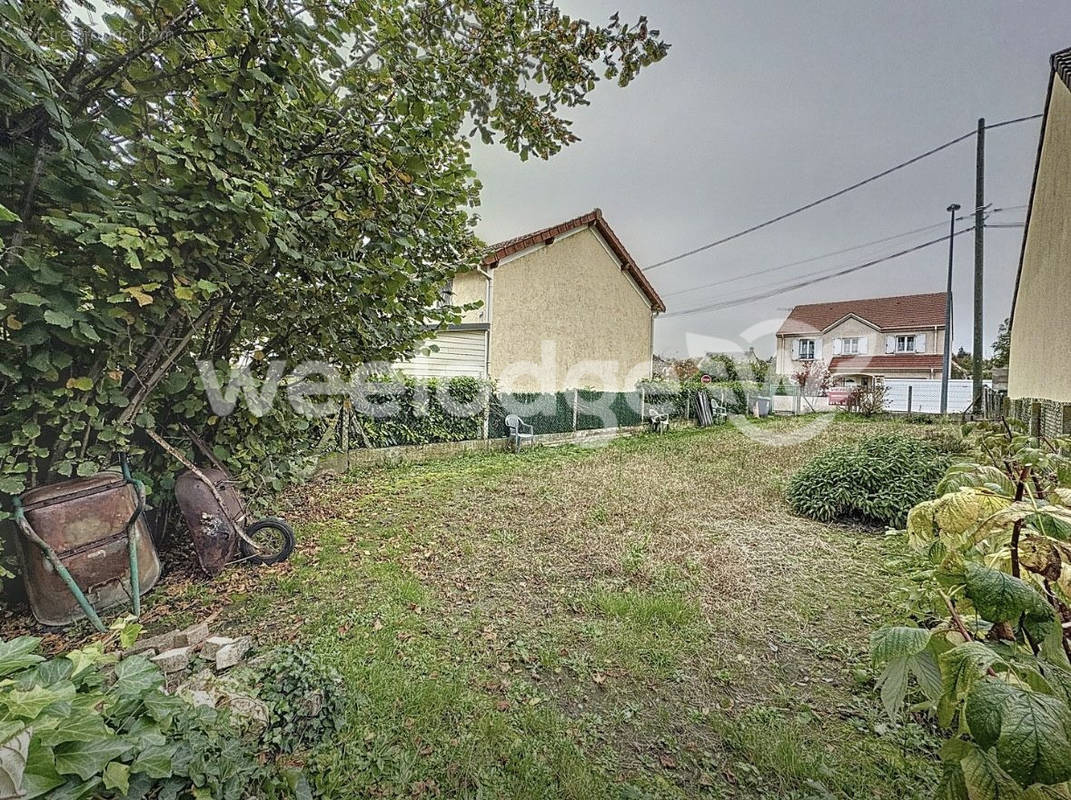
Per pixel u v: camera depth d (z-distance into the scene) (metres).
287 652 2.26
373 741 1.91
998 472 1.52
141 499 2.83
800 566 3.79
